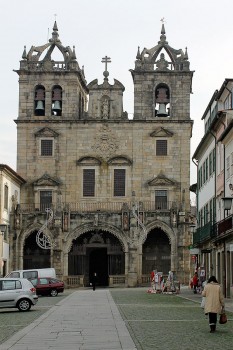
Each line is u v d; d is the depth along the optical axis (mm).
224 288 53594
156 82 86500
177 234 80938
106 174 85312
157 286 61969
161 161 85375
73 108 86438
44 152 85875
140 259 80562
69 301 48031
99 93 87188
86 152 85875
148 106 86250
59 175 85562
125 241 80562
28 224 80938
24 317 33281
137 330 25266
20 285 38656
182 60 86562
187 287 77250
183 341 21453
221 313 24625
